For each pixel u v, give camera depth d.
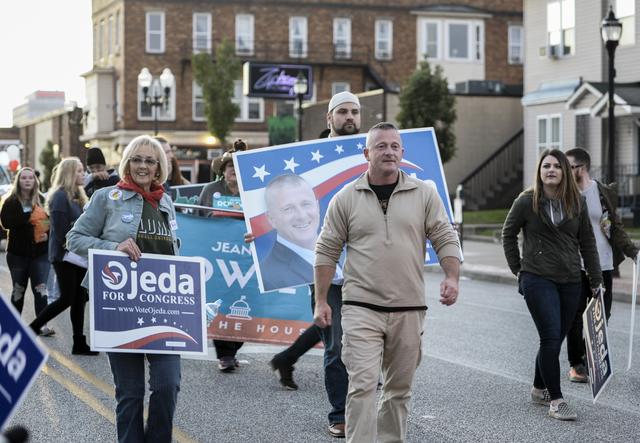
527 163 37.62
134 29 57.69
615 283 18.39
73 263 10.39
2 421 3.83
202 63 53.50
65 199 10.45
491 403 8.40
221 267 9.70
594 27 34.06
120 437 5.79
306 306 9.80
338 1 59.06
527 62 37.53
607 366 8.18
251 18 58.59
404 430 6.14
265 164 8.46
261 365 10.16
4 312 3.86
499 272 21.08
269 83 50.66
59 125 69.62
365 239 5.96
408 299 5.93
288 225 8.45
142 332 5.78
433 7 59.69
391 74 59.66
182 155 42.78
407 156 8.43
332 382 7.27
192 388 8.96
